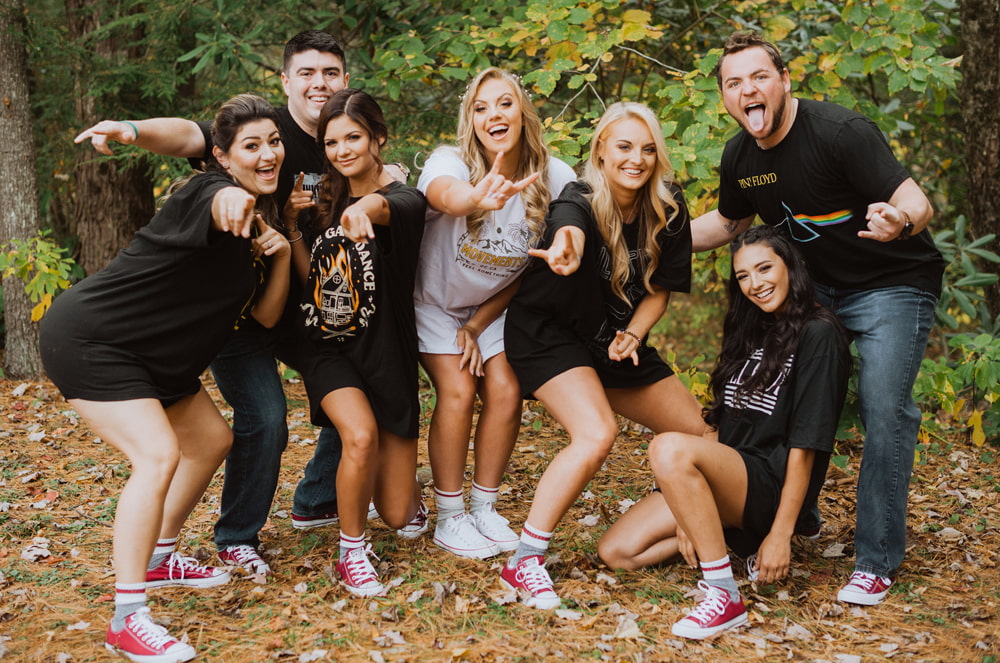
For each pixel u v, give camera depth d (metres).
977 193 6.26
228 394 3.45
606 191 3.30
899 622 3.17
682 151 4.43
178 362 2.99
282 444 3.47
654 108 6.14
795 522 3.33
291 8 6.27
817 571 3.61
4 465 4.70
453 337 3.59
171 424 3.17
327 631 2.98
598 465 3.26
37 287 5.93
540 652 2.85
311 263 3.29
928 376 4.77
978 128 6.17
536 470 4.86
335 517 3.93
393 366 3.30
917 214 3.07
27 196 6.63
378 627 3.01
